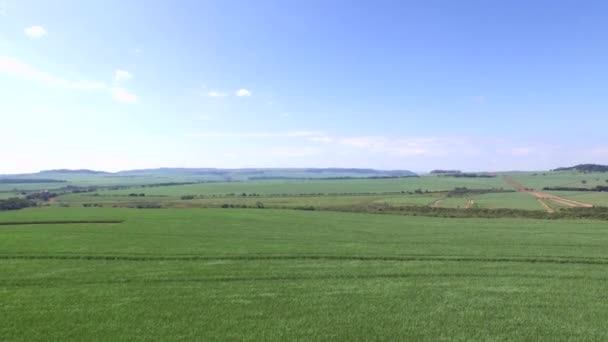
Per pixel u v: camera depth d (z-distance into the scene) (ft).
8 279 72.33
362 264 83.41
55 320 51.75
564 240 111.86
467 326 49.32
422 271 76.48
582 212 197.16
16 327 49.47
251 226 155.33
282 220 177.78
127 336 46.93
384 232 134.92
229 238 122.62
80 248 104.68
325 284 68.08
